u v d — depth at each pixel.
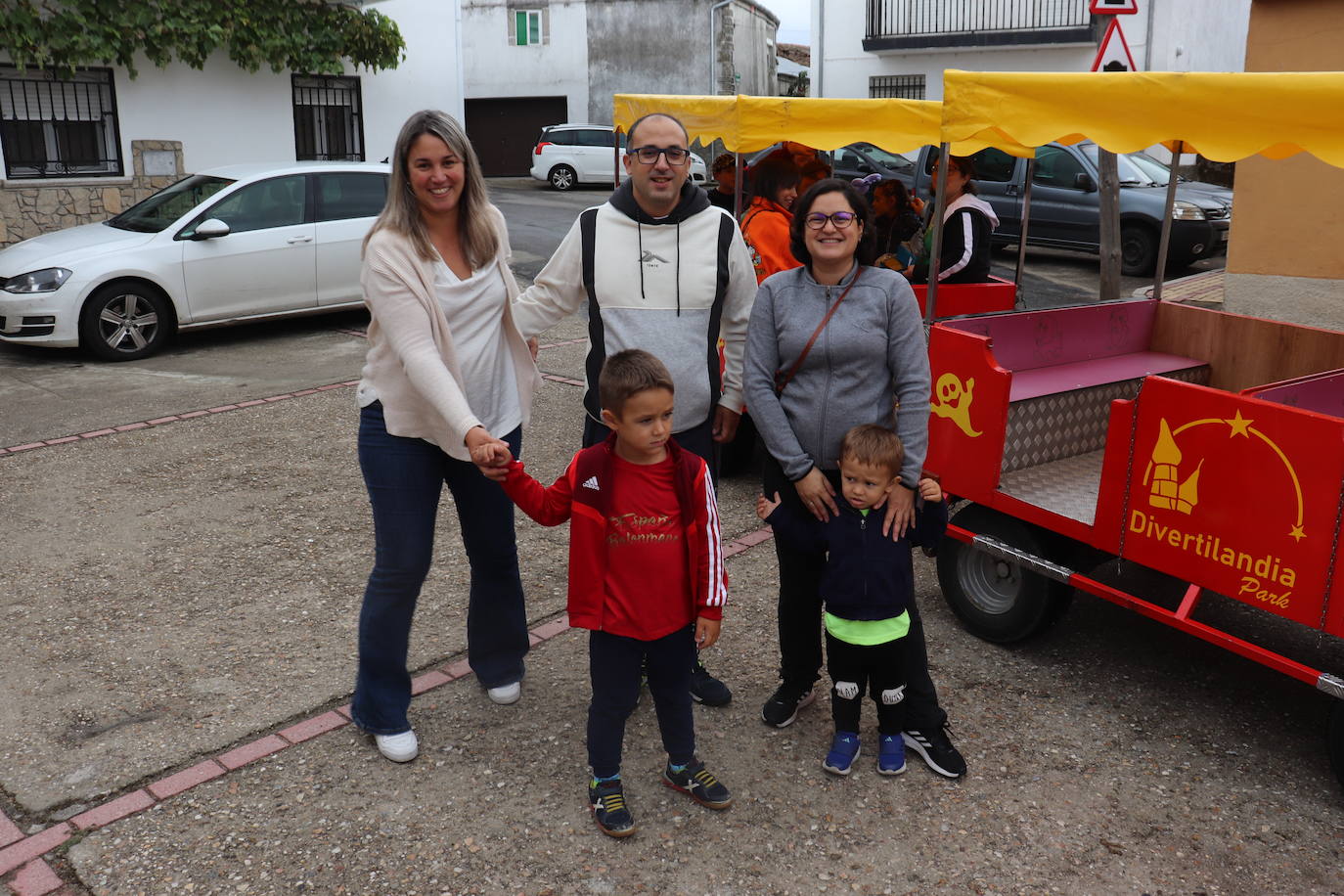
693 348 3.24
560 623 4.20
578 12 27.02
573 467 2.85
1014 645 4.00
